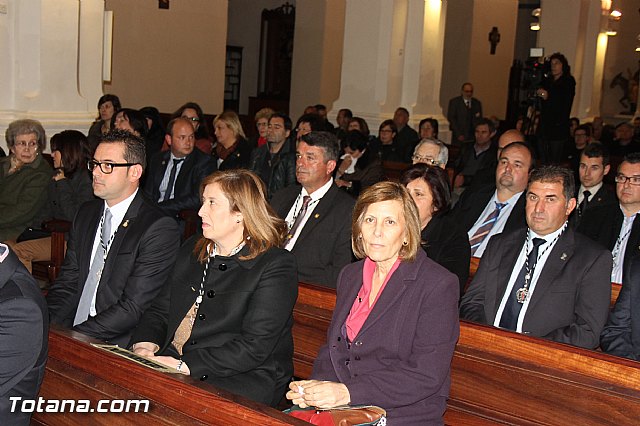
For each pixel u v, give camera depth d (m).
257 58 19.75
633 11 18.36
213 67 14.62
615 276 4.46
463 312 3.51
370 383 2.51
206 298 2.95
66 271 3.65
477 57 17.28
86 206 3.68
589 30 13.54
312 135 4.18
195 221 5.82
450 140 11.50
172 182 6.15
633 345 3.07
